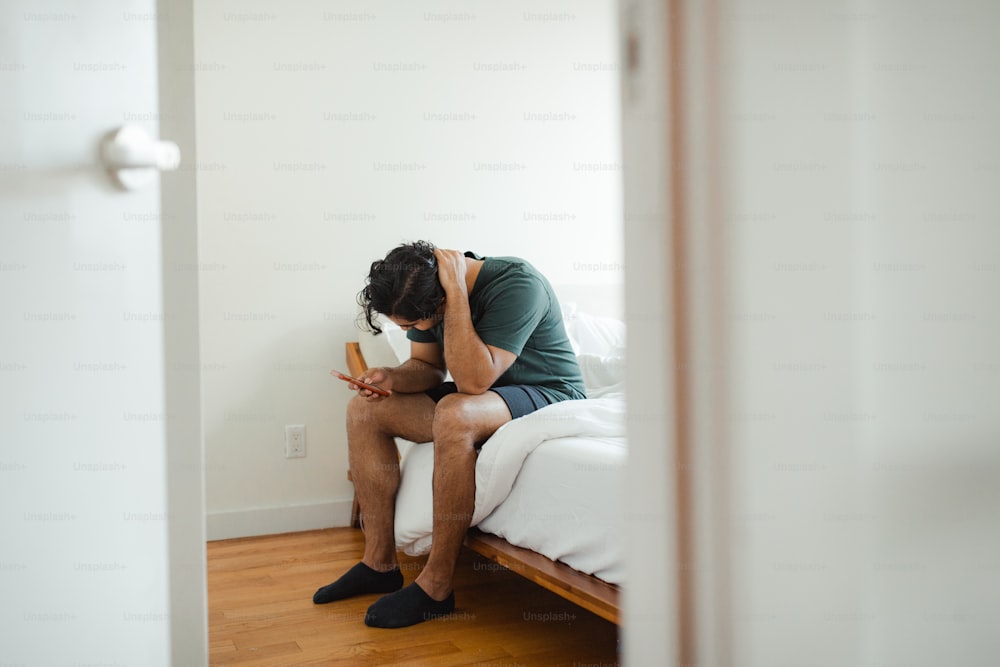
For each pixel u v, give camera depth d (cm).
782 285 63
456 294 201
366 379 214
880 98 63
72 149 81
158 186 88
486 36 323
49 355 80
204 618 93
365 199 304
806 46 62
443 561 199
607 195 348
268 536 285
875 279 63
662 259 67
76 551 82
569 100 339
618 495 156
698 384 66
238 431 286
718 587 66
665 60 66
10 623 78
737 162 63
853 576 64
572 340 279
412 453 219
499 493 189
